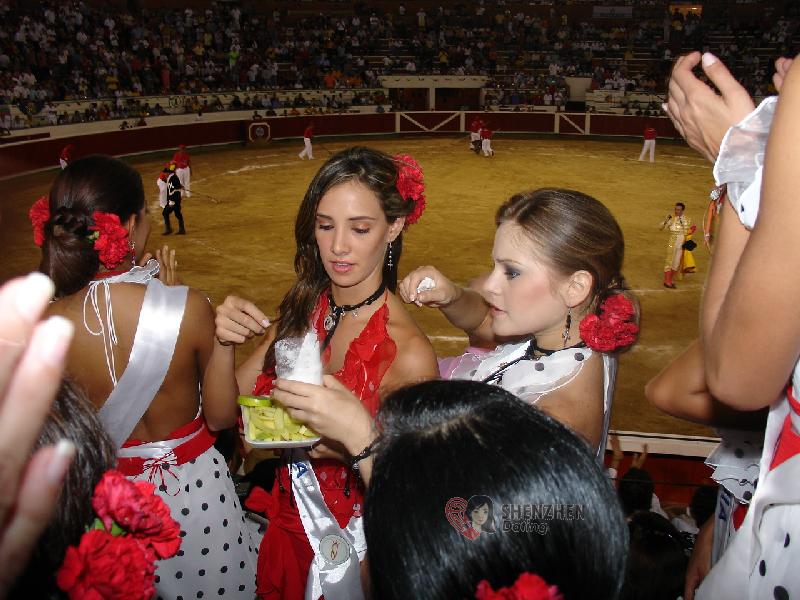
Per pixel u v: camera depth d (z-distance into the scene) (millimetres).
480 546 999
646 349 9688
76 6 29641
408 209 2590
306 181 21594
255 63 32844
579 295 2160
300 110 30500
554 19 39188
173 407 2564
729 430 1888
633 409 8023
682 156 27297
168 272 3326
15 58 25656
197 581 2613
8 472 622
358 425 1746
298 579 2643
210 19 33281
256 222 16484
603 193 20562
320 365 2156
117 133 25234
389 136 31766
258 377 2645
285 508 2660
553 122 32062
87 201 2424
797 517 1276
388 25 37688
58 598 1053
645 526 2518
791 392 1317
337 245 2512
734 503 1886
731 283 1157
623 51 37438
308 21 36375
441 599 993
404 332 2637
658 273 13094
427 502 1030
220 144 28438
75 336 2402
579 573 1010
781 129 1060
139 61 28781
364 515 1104
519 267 2162
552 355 2227
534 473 1044
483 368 2502
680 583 2350
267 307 11297
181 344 2486
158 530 1217
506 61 37000
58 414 1119
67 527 1079
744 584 1363
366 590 1712
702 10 38500
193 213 17406
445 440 1095
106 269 2475
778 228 1060
